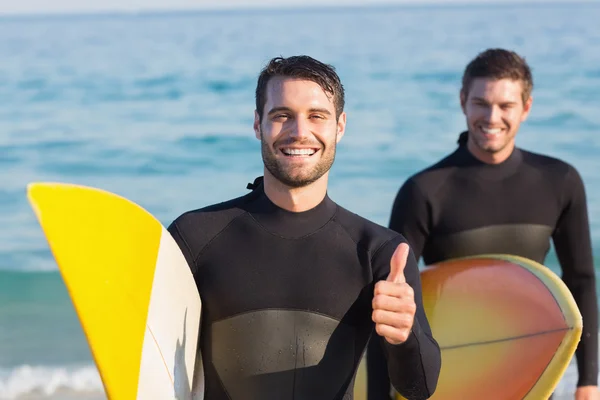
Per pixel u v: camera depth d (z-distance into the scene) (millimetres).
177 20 44156
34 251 11250
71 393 6918
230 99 18984
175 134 16156
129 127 16828
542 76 20031
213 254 2797
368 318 2785
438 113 17016
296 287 2742
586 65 21234
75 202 2521
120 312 2514
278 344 2707
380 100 18250
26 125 17172
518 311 3762
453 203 4160
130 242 2627
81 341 8219
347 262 2783
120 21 43438
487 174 4195
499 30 30516
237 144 15555
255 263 2770
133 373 2479
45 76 21797
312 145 2695
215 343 2740
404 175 13969
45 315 9047
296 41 28797
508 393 3596
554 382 3525
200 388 2812
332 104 2725
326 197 2881
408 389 2666
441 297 3965
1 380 7160
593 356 4223
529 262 3971
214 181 14195
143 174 14625
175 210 13445
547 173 4242
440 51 25125
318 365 2703
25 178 14617
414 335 2598
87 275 2461
